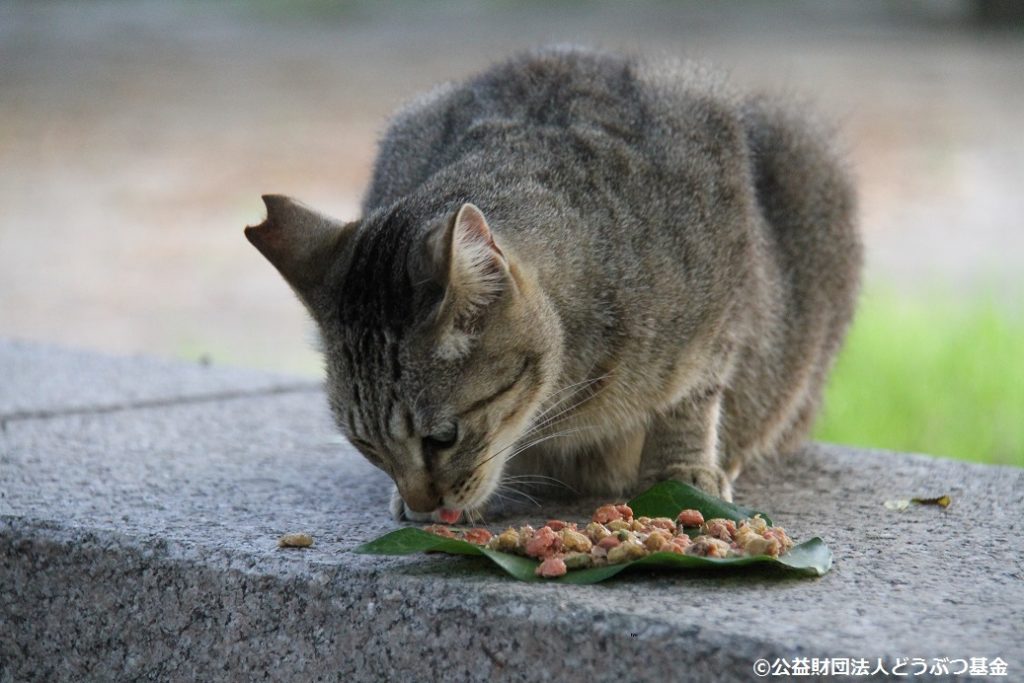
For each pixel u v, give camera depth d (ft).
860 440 48.39
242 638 23.15
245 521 25.76
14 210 90.58
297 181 94.73
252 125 114.01
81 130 113.39
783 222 33.09
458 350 24.16
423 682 21.52
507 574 21.90
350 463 31.19
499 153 28.22
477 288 24.11
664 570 22.08
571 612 20.25
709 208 28.89
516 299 24.63
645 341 27.37
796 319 33.09
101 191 95.40
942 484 29.53
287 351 63.57
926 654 18.58
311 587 22.40
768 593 21.20
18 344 45.39
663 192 28.48
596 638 19.92
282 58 147.54
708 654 19.13
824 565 22.30
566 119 29.27
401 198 27.76
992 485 29.22
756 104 34.40
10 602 25.45
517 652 20.58
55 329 67.05
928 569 22.86
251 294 74.69
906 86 122.62
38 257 81.10
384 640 21.80
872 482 30.09
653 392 27.94
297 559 22.91
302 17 184.34
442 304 23.44
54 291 74.54
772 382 32.27
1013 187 90.68
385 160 31.42
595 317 26.76
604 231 27.25
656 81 31.01
